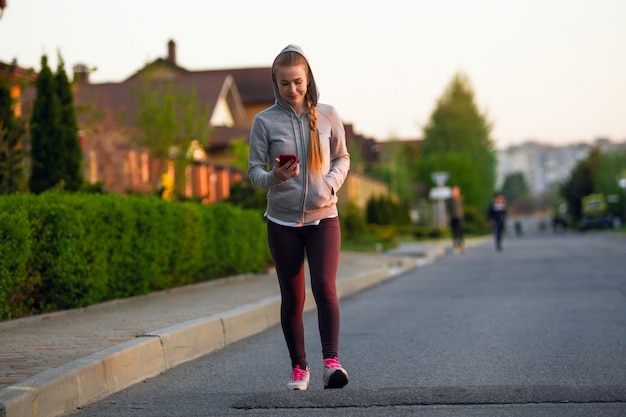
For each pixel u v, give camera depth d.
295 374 6.24
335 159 6.25
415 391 5.87
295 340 6.27
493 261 24.45
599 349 7.91
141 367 7.13
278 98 6.09
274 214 6.14
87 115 28.16
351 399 5.68
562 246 34.66
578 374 6.67
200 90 50.38
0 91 13.03
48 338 7.87
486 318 10.68
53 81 15.03
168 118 28.39
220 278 15.61
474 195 88.38
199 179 30.48
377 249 30.30
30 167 15.28
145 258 12.09
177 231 13.23
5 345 7.45
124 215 11.36
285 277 6.22
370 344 8.77
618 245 33.31
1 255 8.64
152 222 12.25
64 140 14.99
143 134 29.12
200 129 28.95
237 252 16.12
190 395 6.29
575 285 14.97
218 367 7.67
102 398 6.29
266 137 6.08
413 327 10.07
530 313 11.02
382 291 15.73
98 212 10.68
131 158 25.75
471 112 98.94
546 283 15.70
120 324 8.89
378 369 7.22
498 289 14.88
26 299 9.63
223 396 6.17
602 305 11.64
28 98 30.08
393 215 57.72
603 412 5.20
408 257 25.45
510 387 5.92
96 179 23.53
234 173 35.12
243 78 65.12
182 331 8.09
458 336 9.13
